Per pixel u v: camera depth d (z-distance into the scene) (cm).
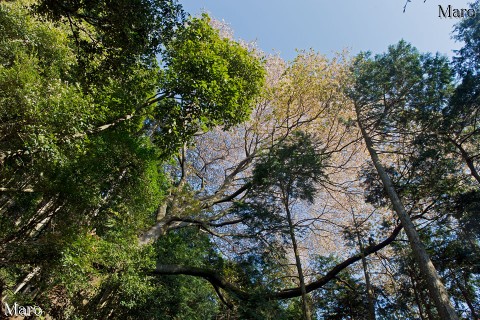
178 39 905
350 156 1688
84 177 820
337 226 1644
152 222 1403
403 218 1155
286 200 1358
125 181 1008
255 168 1433
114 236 950
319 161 1398
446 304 911
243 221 1432
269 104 1811
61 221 791
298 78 1670
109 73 885
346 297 1619
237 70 1167
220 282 1320
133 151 988
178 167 1994
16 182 808
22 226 838
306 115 1773
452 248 1305
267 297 1183
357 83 1512
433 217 1377
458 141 1375
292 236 1272
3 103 597
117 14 731
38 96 622
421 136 1346
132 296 1063
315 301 1684
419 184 1336
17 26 908
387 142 1523
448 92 1370
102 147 884
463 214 1279
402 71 1438
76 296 932
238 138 1992
